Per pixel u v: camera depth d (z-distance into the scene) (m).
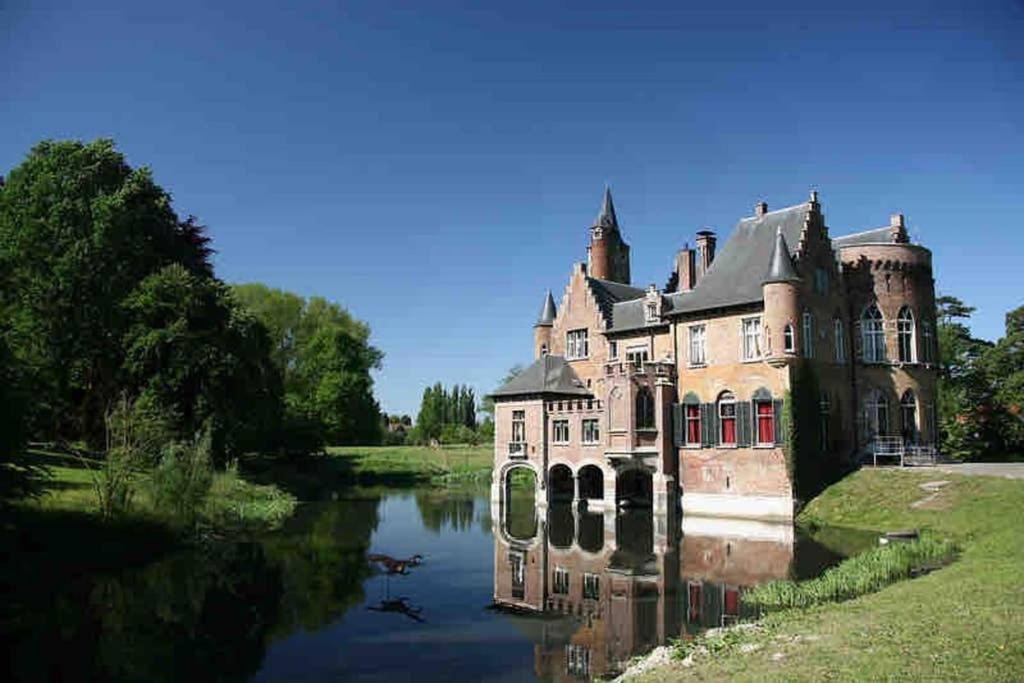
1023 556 20.41
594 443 46.59
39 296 43.44
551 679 15.52
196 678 15.60
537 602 22.28
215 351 44.81
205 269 56.09
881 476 38.47
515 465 50.59
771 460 40.25
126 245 47.22
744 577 24.81
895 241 47.44
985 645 12.33
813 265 42.78
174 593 22.67
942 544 25.09
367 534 36.72
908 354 45.97
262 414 52.03
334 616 20.72
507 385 53.06
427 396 128.88
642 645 17.66
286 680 15.59
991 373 53.53
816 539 31.91
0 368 20.25
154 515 29.30
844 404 43.62
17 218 44.44
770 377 40.88
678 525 39.38
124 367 43.03
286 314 96.56
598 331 53.03
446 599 22.83
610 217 70.12
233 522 37.91
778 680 11.52
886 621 14.68
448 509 49.25
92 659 16.61
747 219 47.97
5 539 22.47
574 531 37.94
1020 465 39.91
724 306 43.19
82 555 24.34
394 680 15.60
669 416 45.34
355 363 97.56
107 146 47.56
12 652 16.83
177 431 39.16
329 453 84.31
